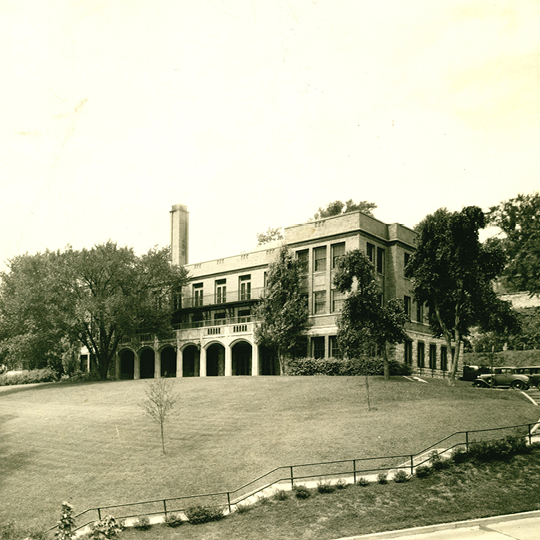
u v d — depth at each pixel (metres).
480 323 32.09
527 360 49.91
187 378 41.16
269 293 40.97
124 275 46.00
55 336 45.12
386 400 26.12
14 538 17.19
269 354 44.66
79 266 44.34
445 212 30.36
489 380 32.78
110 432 26.38
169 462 21.34
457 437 19.77
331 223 40.44
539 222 53.84
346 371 35.28
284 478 17.89
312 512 15.41
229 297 49.41
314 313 40.34
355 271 31.66
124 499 18.88
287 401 27.73
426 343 42.22
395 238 40.94
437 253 29.30
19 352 45.38
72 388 42.38
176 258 56.50
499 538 12.90
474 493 15.69
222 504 17.00
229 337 44.59
